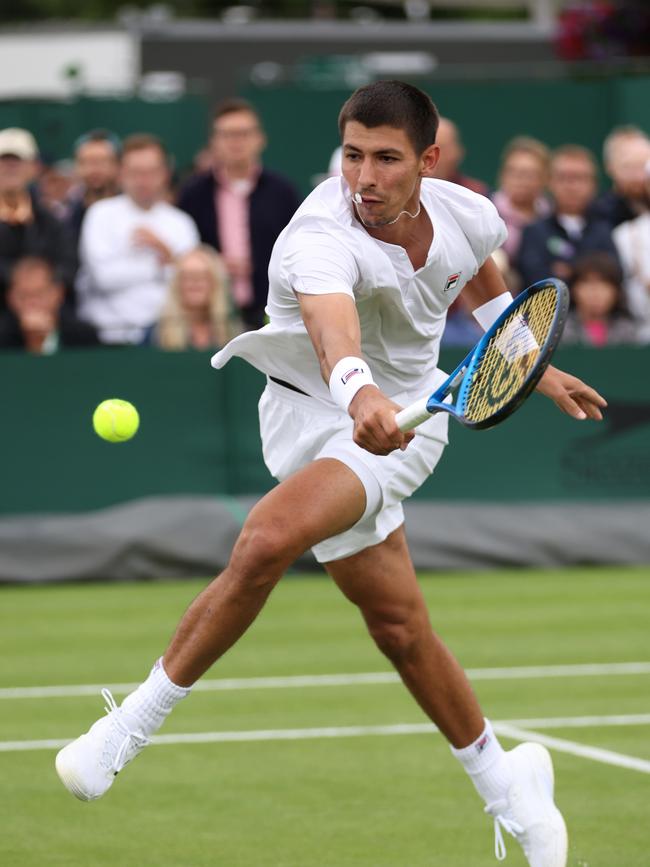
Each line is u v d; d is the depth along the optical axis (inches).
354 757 489.7
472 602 779.4
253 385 863.7
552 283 301.1
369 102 328.5
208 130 1338.6
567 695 576.4
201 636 330.6
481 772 361.4
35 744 507.2
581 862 381.1
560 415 895.7
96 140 933.8
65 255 884.0
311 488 336.2
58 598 794.8
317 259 330.6
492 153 1338.6
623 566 886.4
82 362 845.2
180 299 860.0
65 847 396.2
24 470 841.5
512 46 1704.0
